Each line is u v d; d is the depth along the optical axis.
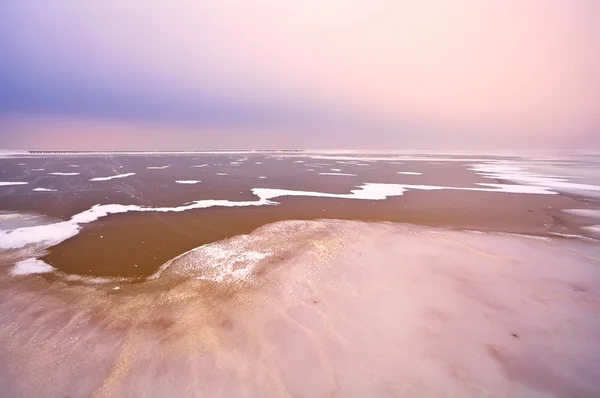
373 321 5.42
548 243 9.17
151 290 6.36
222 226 10.77
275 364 4.45
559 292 6.36
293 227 10.73
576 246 8.93
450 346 4.82
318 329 5.19
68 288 6.39
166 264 7.59
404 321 5.42
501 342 4.90
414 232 10.23
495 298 6.14
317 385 4.11
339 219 11.80
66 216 11.73
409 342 4.91
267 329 5.17
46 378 4.12
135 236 9.56
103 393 3.94
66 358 4.46
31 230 9.96
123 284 6.59
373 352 4.69
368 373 4.31
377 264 7.66
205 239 9.43
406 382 4.17
